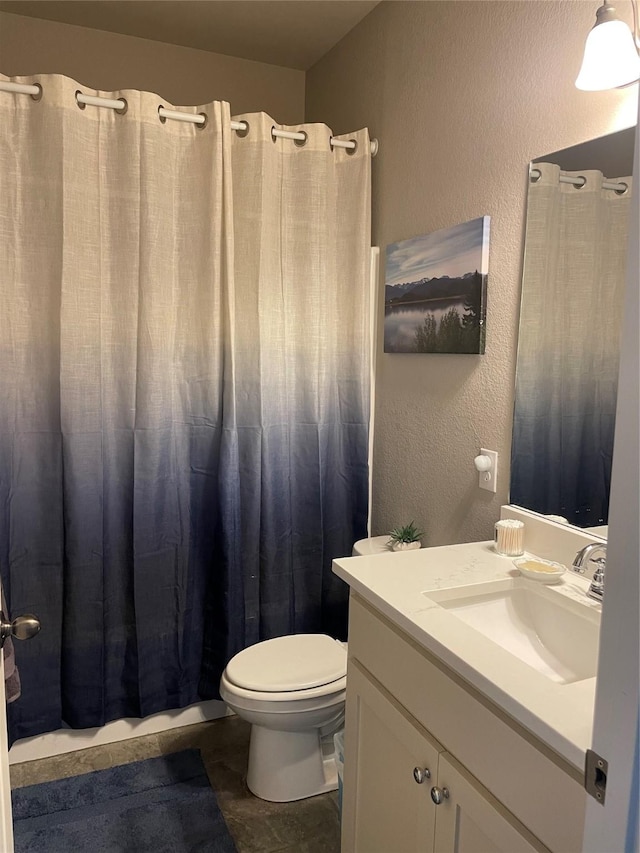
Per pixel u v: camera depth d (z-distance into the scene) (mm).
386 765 1349
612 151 1383
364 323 2342
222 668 2279
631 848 612
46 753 2150
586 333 1462
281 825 1833
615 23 1183
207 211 2119
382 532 2412
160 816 1861
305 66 2832
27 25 2418
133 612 2184
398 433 2283
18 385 2002
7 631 1079
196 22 2441
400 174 2195
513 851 960
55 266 1971
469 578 1439
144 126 2014
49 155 1930
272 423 2299
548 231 1565
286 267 2291
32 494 2047
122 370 2107
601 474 1432
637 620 595
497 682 983
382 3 2262
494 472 1794
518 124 1657
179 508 2227
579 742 833
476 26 1795
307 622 2445
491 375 1797
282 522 2357
